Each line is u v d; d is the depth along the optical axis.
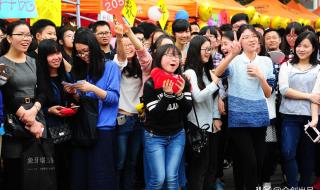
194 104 5.23
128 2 7.12
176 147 4.89
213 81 5.16
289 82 5.80
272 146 6.20
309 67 5.78
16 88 4.64
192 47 5.27
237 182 5.72
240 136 5.42
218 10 11.86
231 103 5.43
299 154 5.89
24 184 4.59
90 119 4.88
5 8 5.57
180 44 6.14
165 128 4.81
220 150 6.12
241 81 5.41
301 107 5.69
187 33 6.11
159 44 5.56
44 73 4.84
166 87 4.63
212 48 6.28
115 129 5.15
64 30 5.78
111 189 4.98
